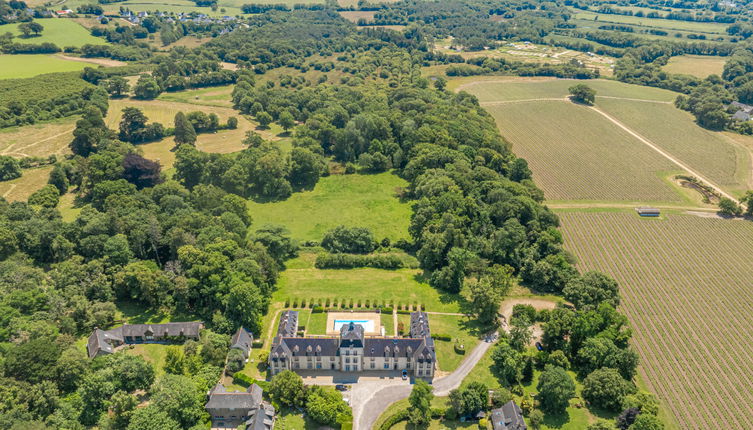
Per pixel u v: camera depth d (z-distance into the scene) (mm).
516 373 160125
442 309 198250
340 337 168375
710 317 198750
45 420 133250
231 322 177250
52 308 171250
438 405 153500
